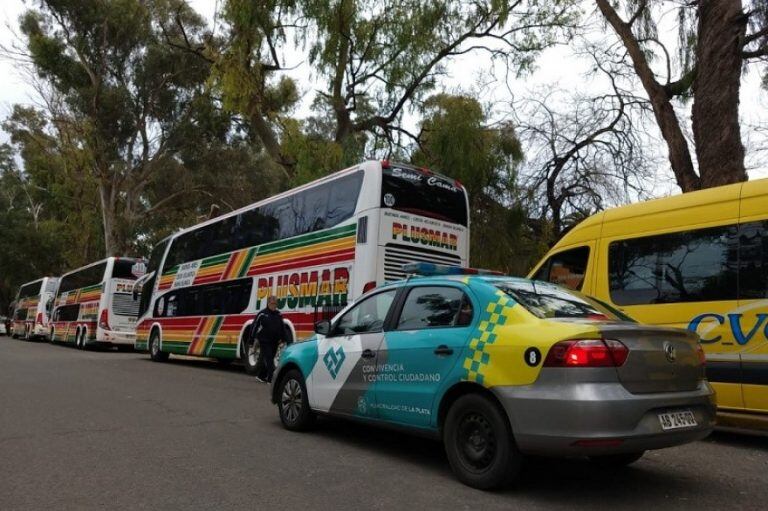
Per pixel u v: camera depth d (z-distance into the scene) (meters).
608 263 8.16
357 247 11.29
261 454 6.09
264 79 20.64
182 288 18.11
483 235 19.58
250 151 39.25
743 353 6.63
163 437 6.83
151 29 33.19
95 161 35.31
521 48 19.95
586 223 8.66
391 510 4.43
